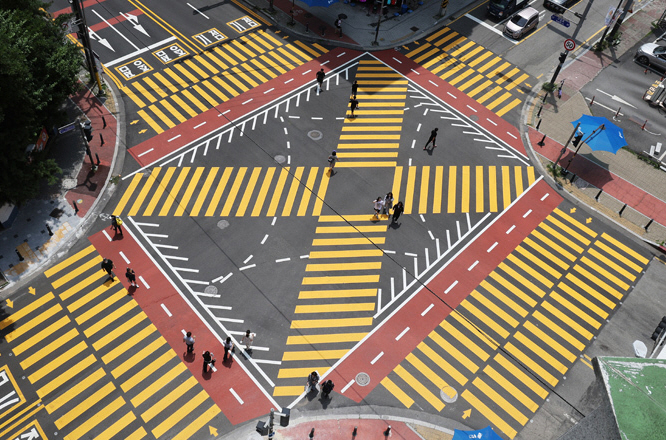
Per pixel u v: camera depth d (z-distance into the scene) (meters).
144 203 35.69
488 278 33.62
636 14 55.56
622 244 36.19
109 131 39.75
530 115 44.22
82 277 31.78
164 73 44.44
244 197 36.59
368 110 43.31
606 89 47.03
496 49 49.91
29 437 25.83
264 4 51.81
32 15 34.56
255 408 27.44
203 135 40.16
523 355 30.31
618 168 40.81
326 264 33.59
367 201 37.16
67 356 28.59
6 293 30.72
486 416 27.92
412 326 31.08
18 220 33.88
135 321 30.20
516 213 37.38
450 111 43.94
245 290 31.92
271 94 43.69
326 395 27.89
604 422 9.77
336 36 49.38
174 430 26.48
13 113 30.33
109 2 50.31
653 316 32.56
